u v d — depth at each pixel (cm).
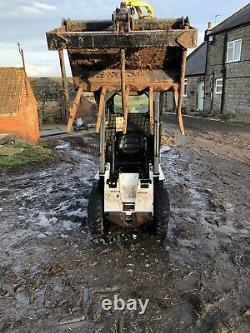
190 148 1357
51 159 1212
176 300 425
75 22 514
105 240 580
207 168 1055
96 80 484
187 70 2933
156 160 563
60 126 2234
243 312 402
